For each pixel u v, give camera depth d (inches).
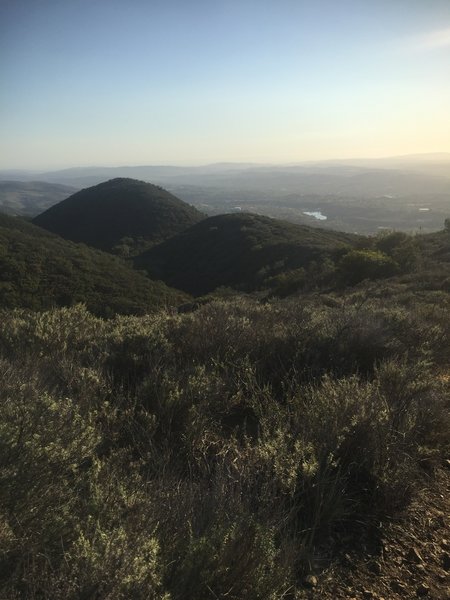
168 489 80.1
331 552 82.9
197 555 62.7
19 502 65.2
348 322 183.8
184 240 3314.5
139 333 162.2
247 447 98.4
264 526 72.9
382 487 96.6
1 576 56.4
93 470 78.4
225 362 154.2
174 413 114.7
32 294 1213.7
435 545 86.5
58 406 90.0
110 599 51.5
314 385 138.4
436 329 202.8
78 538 60.3
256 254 2492.6
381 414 109.6
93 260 1856.5
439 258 973.8
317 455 98.8
